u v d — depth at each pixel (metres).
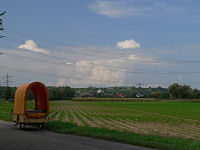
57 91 189.75
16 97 24.50
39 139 15.75
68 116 43.25
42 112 24.11
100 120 37.16
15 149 12.22
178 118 44.19
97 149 12.07
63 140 15.29
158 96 194.50
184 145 13.22
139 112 60.06
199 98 160.50
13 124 27.47
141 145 13.59
